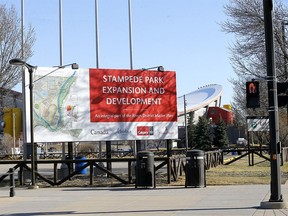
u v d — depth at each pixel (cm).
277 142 1353
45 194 1912
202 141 9112
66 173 2681
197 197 1655
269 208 1334
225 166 3494
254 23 3162
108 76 2706
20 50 3494
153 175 2061
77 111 2634
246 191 1822
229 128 11425
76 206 1515
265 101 3200
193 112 12100
